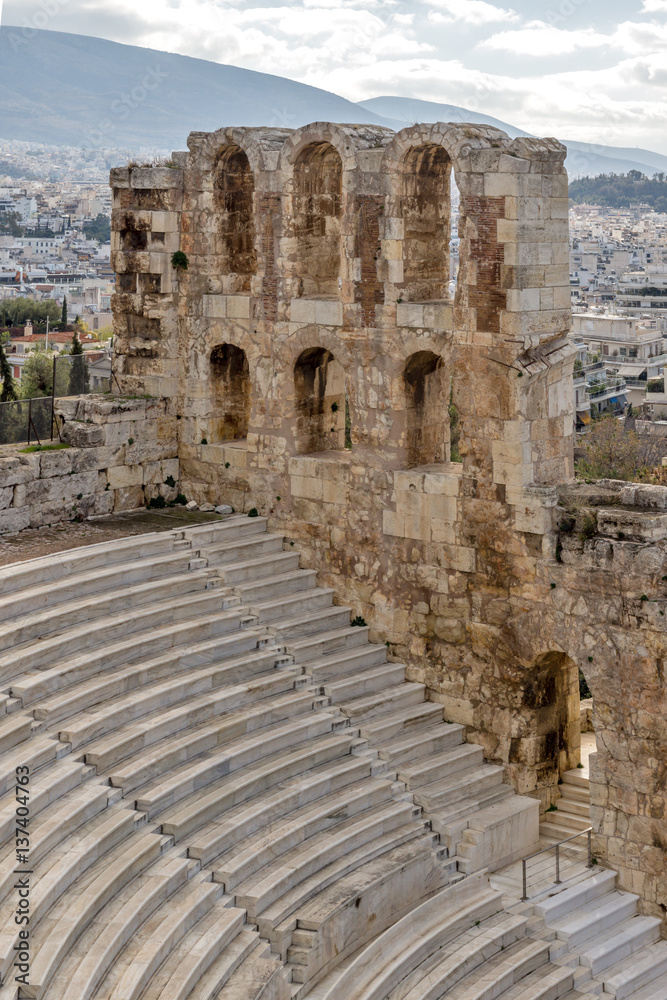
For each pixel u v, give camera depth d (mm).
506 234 28766
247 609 31500
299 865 25203
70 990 18812
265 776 27016
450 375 32750
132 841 23516
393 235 30938
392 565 32219
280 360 33750
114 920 21109
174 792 25188
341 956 24906
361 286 31641
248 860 24625
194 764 26281
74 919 20297
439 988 24891
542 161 29016
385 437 31859
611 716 28828
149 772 25297
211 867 24234
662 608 27688
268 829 25969
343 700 30656
